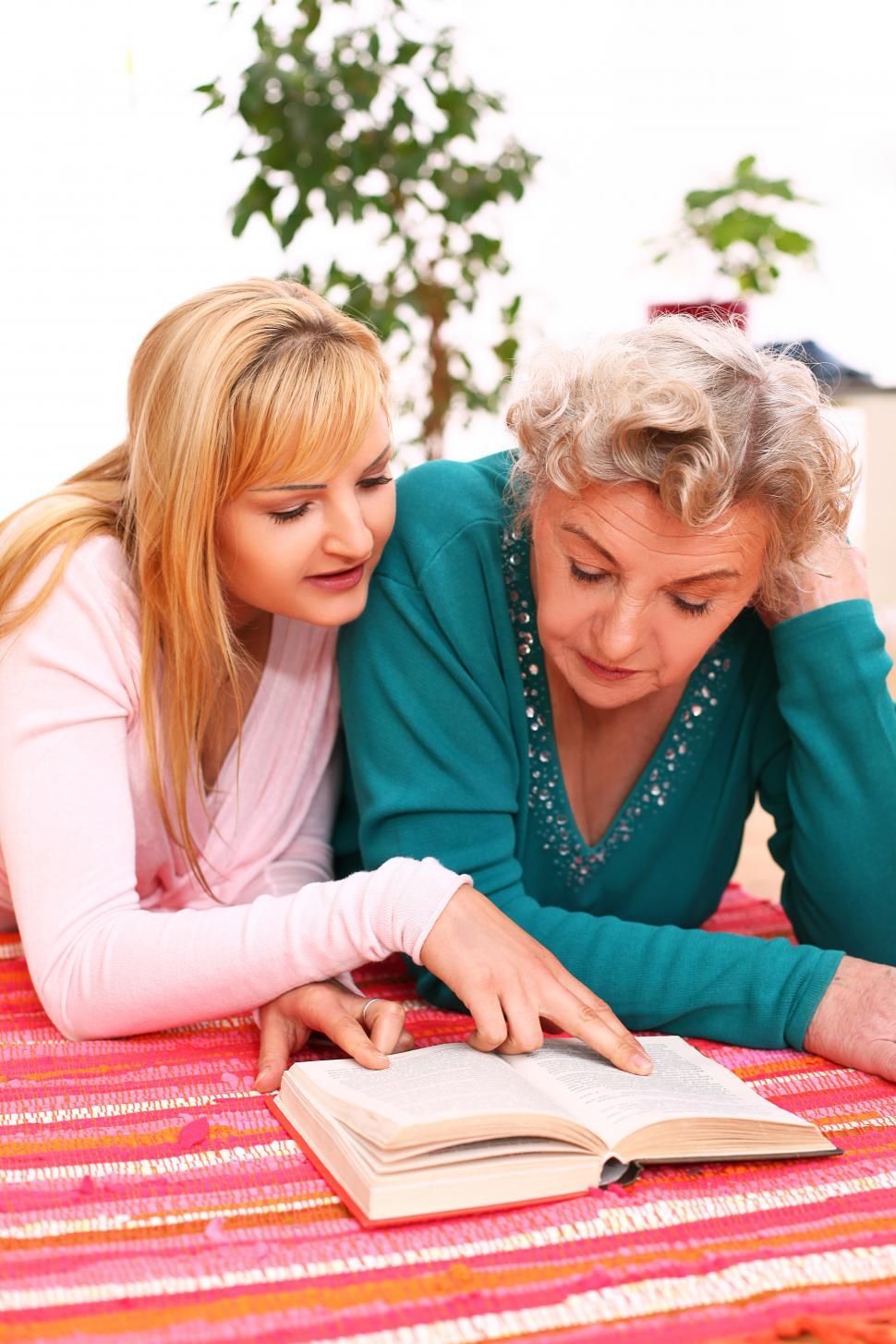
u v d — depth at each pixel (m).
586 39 3.71
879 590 3.98
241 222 2.63
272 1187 0.91
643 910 1.37
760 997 1.13
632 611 1.04
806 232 3.93
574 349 1.09
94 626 1.15
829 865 1.23
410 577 1.25
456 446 3.06
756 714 1.32
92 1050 1.14
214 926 1.09
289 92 2.53
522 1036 1.00
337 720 1.38
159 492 1.11
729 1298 0.78
